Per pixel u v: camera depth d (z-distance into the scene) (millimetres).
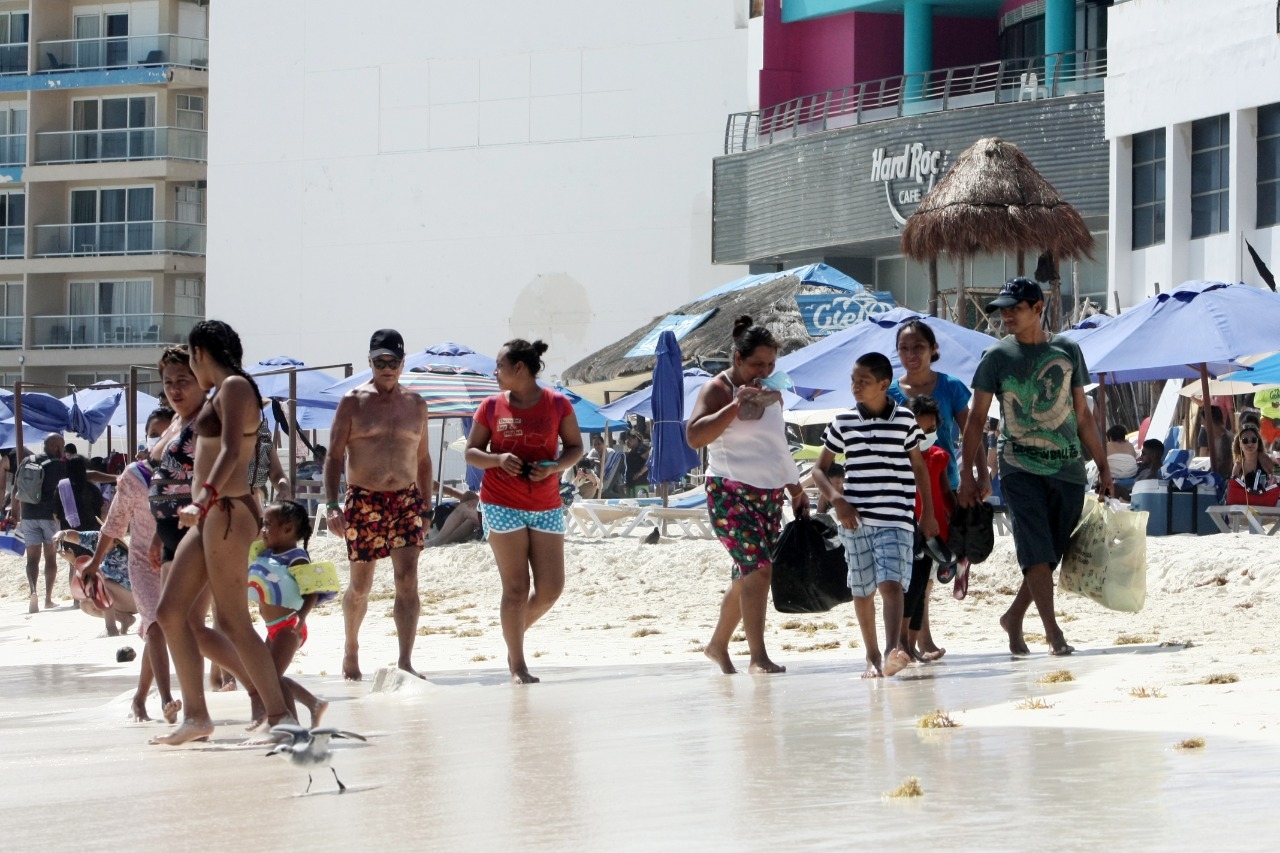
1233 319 38906
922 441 19125
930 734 13203
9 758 14883
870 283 89438
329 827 10117
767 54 96562
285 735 14258
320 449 64812
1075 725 13312
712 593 36125
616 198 109125
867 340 44344
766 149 90062
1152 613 27781
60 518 43406
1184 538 34656
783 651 24922
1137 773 10609
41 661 28953
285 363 68812
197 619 16203
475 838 9469
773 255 89938
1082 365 20219
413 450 22031
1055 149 74438
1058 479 20219
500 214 113000
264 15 120812
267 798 11523
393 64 116688
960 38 90062
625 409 63594
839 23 93750
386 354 21812
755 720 14945
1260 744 11719
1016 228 55625
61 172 123500
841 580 19531
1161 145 70188
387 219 116750
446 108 114875
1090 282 77250
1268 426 50469
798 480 20141
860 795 10273
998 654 21438
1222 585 30062
